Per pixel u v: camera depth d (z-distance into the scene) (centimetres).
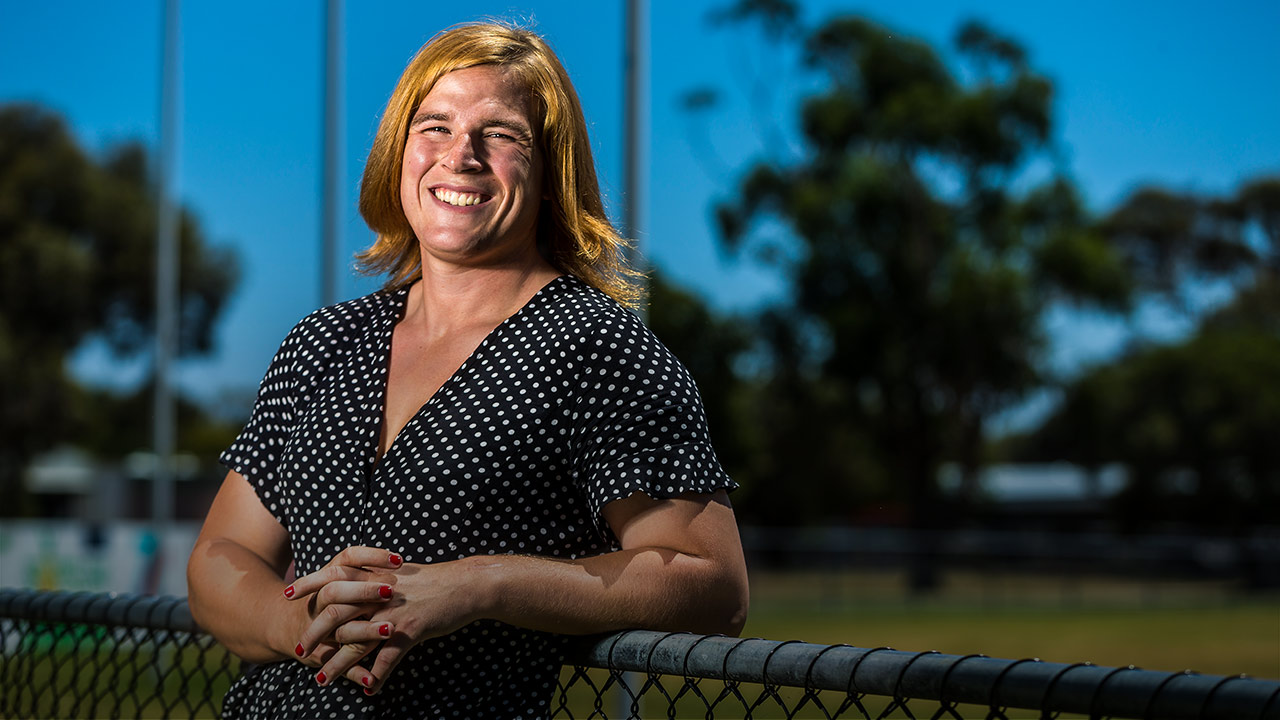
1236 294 5147
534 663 177
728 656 155
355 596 162
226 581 187
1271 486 4378
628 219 617
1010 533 4878
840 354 3853
